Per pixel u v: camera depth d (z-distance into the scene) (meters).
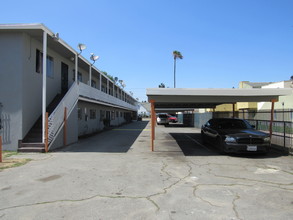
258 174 6.39
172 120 41.81
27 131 10.59
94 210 4.00
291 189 5.13
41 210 3.99
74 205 4.20
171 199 4.51
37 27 9.85
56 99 13.70
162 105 19.48
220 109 27.17
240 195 4.75
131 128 27.77
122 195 4.71
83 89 15.04
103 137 16.61
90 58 16.81
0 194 4.75
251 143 8.89
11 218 3.69
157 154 9.52
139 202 4.35
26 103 10.52
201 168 7.07
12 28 9.87
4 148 10.07
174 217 3.75
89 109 19.67
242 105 24.89
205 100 11.15
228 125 11.02
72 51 13.62
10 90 10.16
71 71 16.73
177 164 7.61
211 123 11.90
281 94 9.77
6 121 10.10
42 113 10.95
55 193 4.81
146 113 92.44
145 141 14.18
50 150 10.20
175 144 12.81
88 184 5.42
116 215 3.81
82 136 17.02
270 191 5.00
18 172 6.46
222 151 9.40
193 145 12.40
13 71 10.19
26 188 5.12
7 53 10.22
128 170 6.76
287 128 9.66
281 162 7.96
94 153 9.69
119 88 33.88
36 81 11.58
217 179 5.89
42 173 6.37
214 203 4.32
